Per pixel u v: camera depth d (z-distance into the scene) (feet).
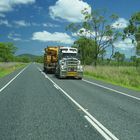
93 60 220.84
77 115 34.60
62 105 42.11
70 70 103.04
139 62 187.11
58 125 29.14
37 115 34.19
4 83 80.48
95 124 29.89
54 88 67.87
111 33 208.03
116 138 24.66
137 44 182.19
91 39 215.10
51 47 144.87
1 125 28.96
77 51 111.55
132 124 30.14
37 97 50.78
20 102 44.52
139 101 47.78
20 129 27.35
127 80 93.91
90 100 47.98
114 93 59.47
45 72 154.20
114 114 35.65
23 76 114.73
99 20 207.51
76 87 71.36
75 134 25.73
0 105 41.45
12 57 310.65
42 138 24.32
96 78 112.98
